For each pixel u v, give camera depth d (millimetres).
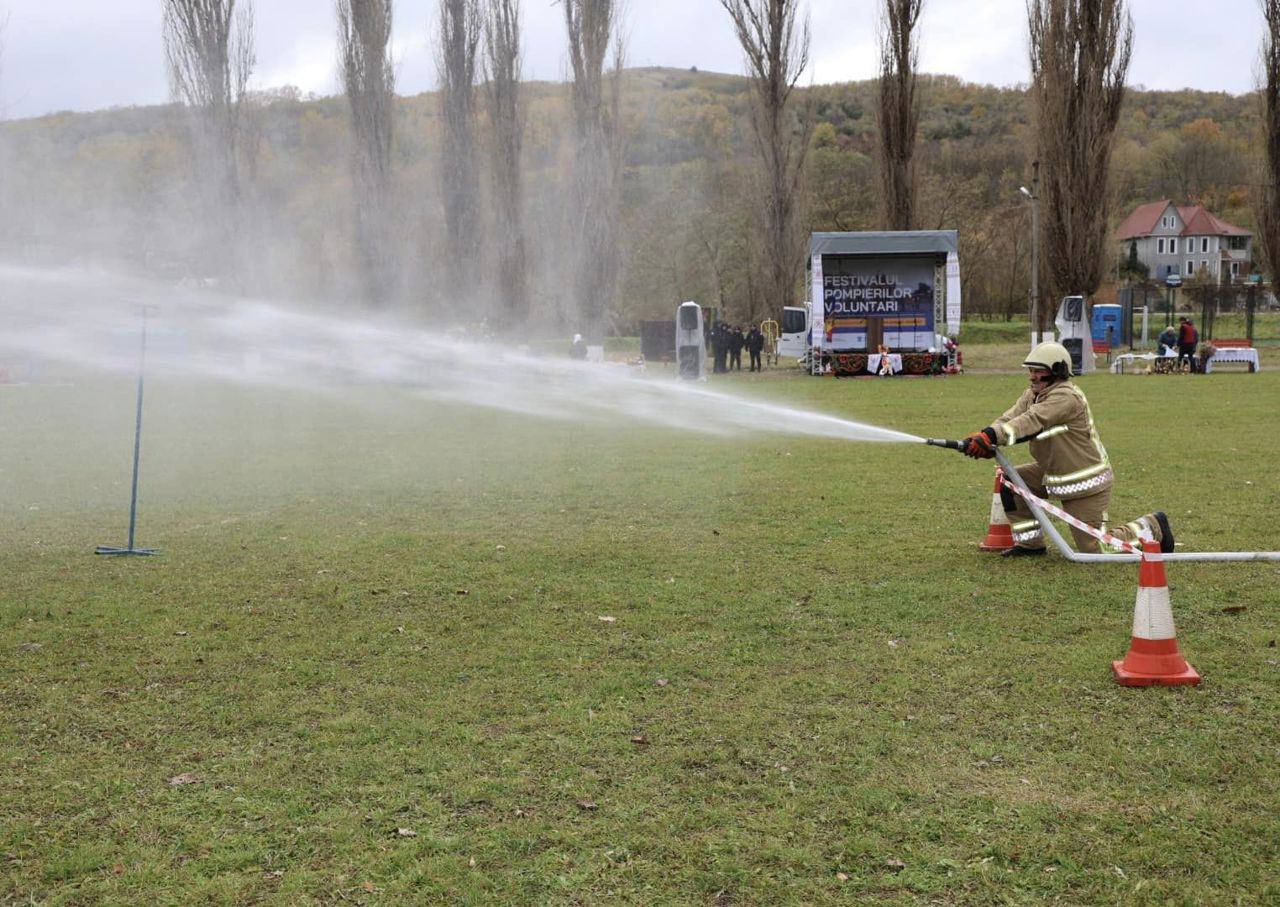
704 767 4844
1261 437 16469
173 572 8688
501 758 4957
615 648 6531
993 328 58344
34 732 5336
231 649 6633
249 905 3773
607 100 49719
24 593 8023
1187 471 13086
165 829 4324
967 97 126938
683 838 4203
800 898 3773
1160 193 112312
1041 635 6613
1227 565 8266
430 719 5441
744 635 6738
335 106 80000
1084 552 8516
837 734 5164
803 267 45344
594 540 9719
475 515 11109
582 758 4945
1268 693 5555
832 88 129500
